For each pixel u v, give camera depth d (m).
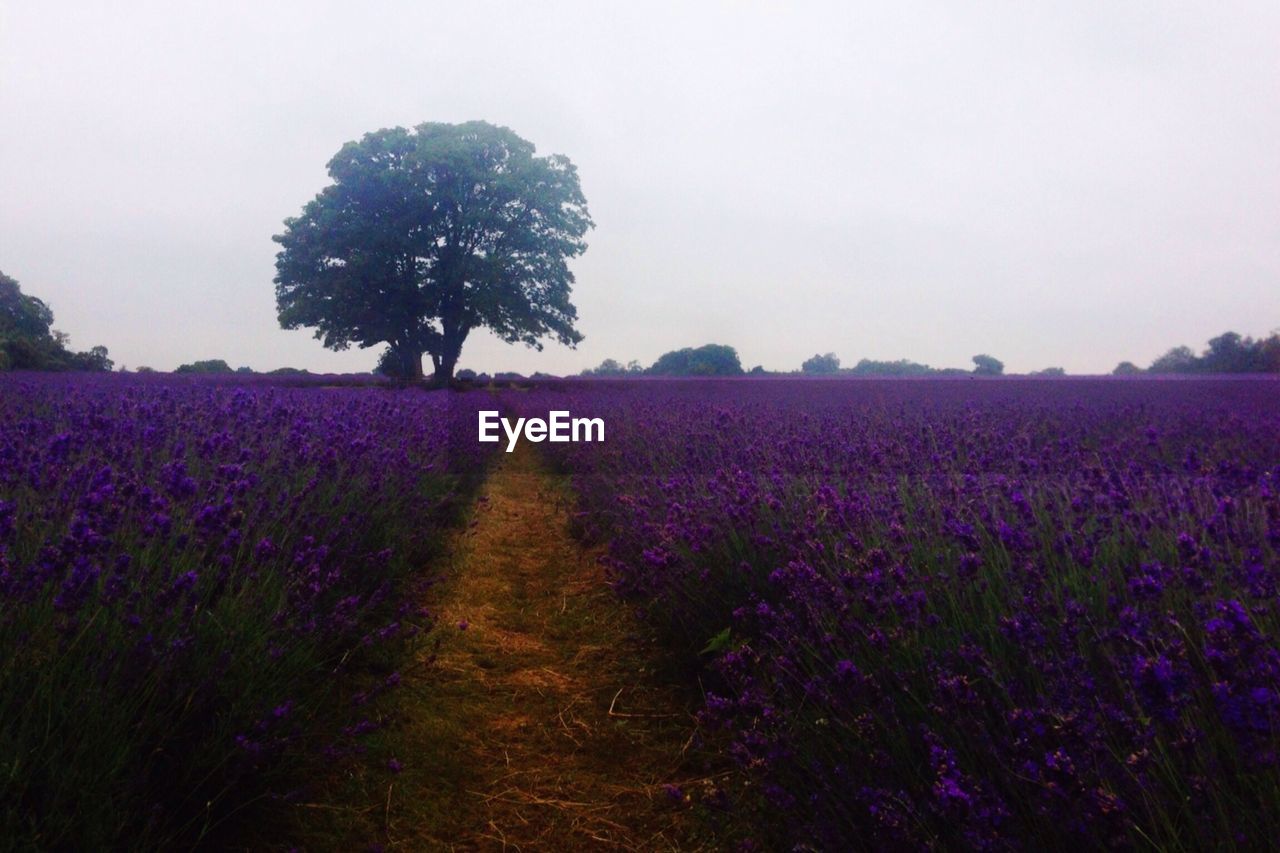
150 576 2.95
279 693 2.87
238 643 2.81
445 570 6.00
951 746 2.22
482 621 4.92
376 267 36.84
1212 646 1.80
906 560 3.40
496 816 2.81
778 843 2.50
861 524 3.83
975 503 3.87
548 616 5.13
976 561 2.82
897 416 10.05
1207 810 1.69
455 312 39.78
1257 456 6.48
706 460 6.70
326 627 3.45
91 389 10.62
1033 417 9.91
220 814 2.51
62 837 1.95
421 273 39.41
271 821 2.60
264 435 5.75
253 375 33.97
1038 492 4.14
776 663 2.93
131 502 3.29
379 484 5.64
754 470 5.71
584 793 2.98
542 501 9.77
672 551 4.50
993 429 7.87
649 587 4.92
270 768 2.66
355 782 2.90
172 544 3.18
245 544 3.51
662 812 2.84
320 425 6.63
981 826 1.78
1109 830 1.62
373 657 3.93
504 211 39.78
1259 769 1.68
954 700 2.15
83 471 3.54
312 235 37.94
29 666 2.28
